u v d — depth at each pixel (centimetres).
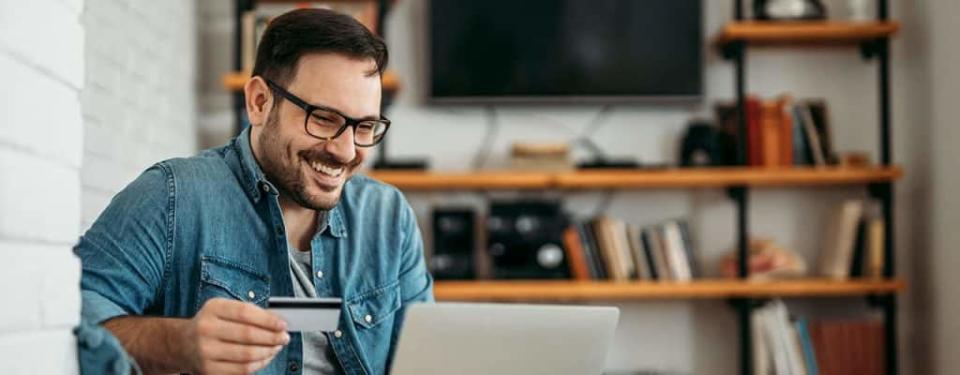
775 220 428
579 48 423
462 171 425
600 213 428
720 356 423
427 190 427
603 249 404
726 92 430
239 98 402
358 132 182
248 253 185
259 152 186
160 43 352
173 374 163
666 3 423
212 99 418
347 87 177
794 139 410
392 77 395
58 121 126
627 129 428
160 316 171
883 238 408
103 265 172
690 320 424
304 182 180
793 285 399
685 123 428
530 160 404
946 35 402
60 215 127
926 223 418
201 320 151
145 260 176
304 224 192
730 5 431
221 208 185
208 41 419
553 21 424
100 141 283
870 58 427
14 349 112
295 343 184
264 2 418
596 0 424
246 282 185
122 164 304
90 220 273
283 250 186
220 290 182
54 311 125
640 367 423
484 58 422
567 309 169
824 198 428
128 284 174
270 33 184
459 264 407
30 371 116
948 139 401
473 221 412
